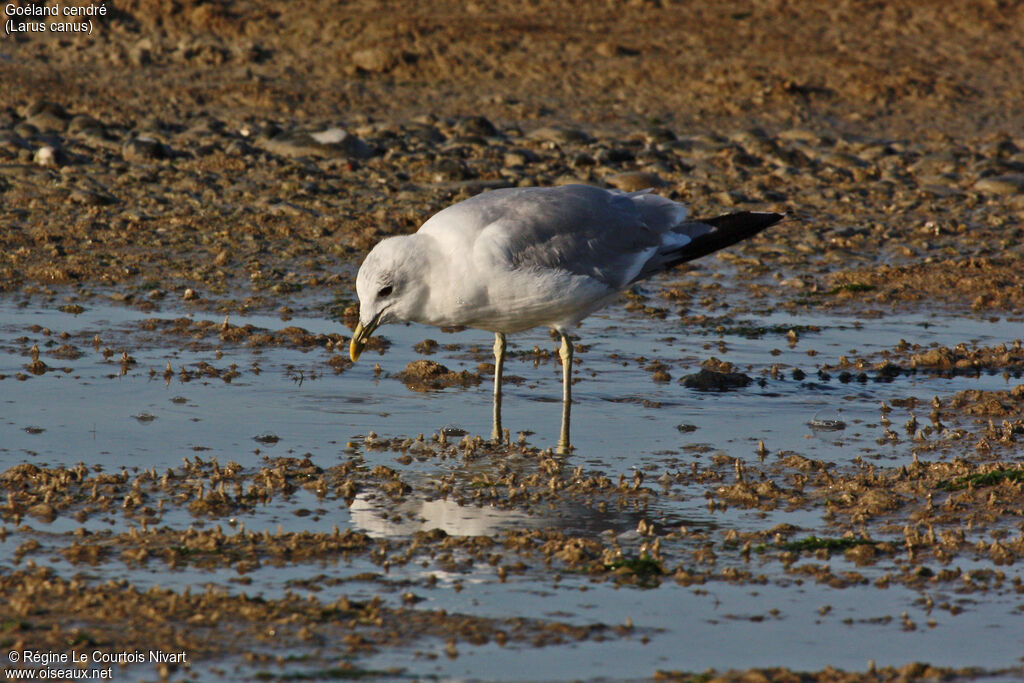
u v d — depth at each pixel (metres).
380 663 6.72
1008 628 7.35
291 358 13.20
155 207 19.20
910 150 25.19
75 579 7.60
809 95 29.41
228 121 25.17
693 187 21.16
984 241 19.09
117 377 12.30
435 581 7.82
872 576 8.08
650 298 16.14
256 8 32.62
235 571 7.86
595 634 7.15
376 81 29.31
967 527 8.93
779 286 16.83
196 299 15.30
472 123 24.92
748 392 12.48
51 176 20.22
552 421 11.48
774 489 9.65
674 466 10.26
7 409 11.19
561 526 8.87
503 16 33.41
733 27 33.72
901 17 35.00
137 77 28.02
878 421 11.62
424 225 11.02
